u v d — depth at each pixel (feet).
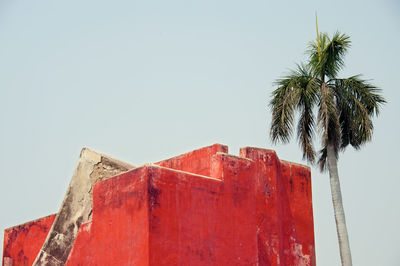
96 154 73.26
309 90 72.95
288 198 71.82
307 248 72.13
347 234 71.97
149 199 57.06
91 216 70.44
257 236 64.69
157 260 55.98
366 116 72.33
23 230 84.48
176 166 71.77
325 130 71.72
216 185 62.49
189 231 58.95
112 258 59.93
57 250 70.08
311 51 76.33
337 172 73.46
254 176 66.44
